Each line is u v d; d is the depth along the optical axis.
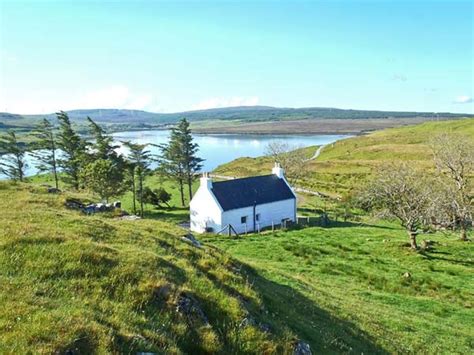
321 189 102.00
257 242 46.19
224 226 60.53
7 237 15.15
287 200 68.25
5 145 84.88
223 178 123.00
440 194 50.22
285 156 107.31
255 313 15.30
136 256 15.55
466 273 39.12
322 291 26.47
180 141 92.88
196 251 20.20
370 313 24.20
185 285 14.65
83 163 81.19
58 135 86.44
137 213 80.62
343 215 73.69
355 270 36.78
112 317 11.53
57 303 11.55
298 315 17.97
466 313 29.02
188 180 95.75
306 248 43.00
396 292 32.78
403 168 53.72
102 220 22.70
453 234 56.56
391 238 52.41
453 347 22.00
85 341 9.98
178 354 11.16
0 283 12.05
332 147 199.25
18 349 9.18
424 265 41.19
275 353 13.27
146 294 13.37
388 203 49.91
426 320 26.00
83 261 14.24
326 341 16.36
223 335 13.29
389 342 19.77
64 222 19.58
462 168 62.94
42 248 14.57
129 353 10.19
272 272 26.75
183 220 73.00
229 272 18.58
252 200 64.19
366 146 182.88
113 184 72.00
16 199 26.61
